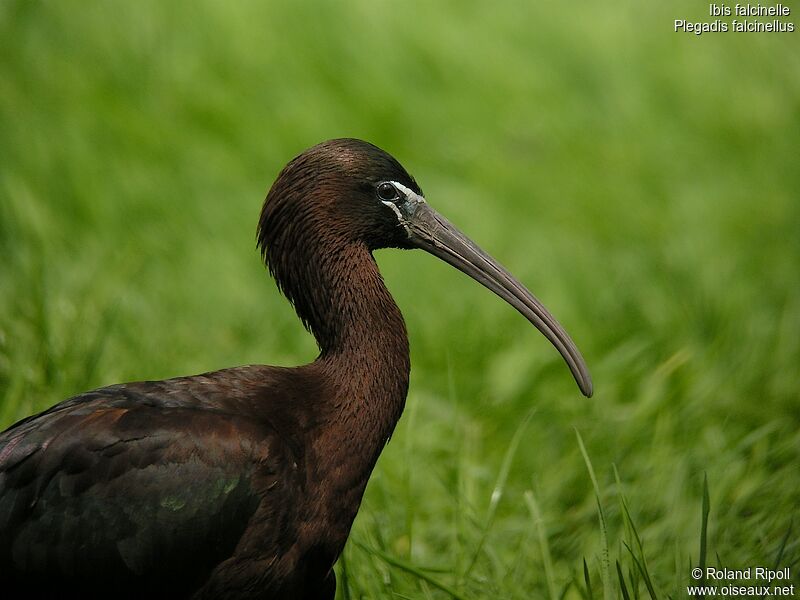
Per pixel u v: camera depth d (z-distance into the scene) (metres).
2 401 9.34
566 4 18.03
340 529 7.29
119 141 14.39
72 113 14.52
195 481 6.83
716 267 13.50
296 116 15.46
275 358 11.46
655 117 16.95
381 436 7.40
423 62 16.67
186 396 7.09
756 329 11.89
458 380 11.45
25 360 9.50
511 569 8.42
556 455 10.15
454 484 9.28
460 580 8.23
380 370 7.39
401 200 7.68
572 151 16.09
